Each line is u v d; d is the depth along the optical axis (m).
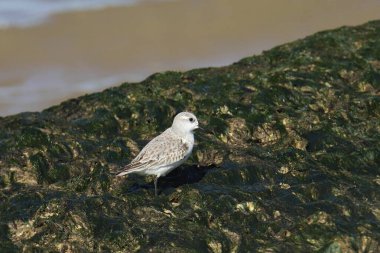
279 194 13.16
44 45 29.31
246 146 14.94
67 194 13.59
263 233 12.14
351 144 14.63
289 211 12.59
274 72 17.75
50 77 26.61
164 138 13.30
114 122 16.28
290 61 18.48
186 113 13.40
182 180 13.90
